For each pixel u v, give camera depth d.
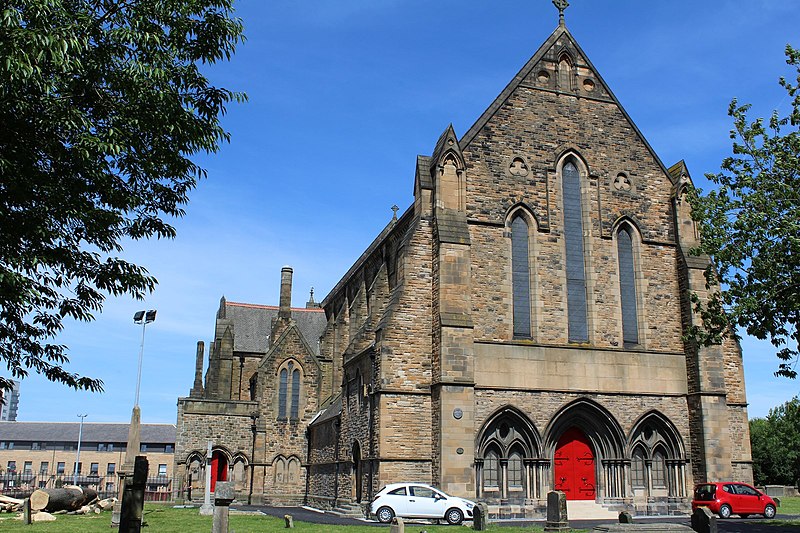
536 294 38.09
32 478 115.00
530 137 40.00
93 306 19.97
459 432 34.34
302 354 67.00
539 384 36.84
